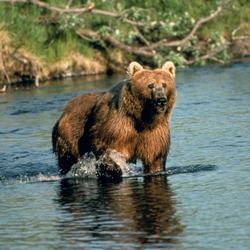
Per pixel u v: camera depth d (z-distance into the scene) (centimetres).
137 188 2844
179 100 4875
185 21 6469
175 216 2447
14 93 5528
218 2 7062
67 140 3200
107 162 3020
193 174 3030
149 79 2942
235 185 2814
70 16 6141
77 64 6412
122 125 2994
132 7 6344
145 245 2177
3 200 2784
